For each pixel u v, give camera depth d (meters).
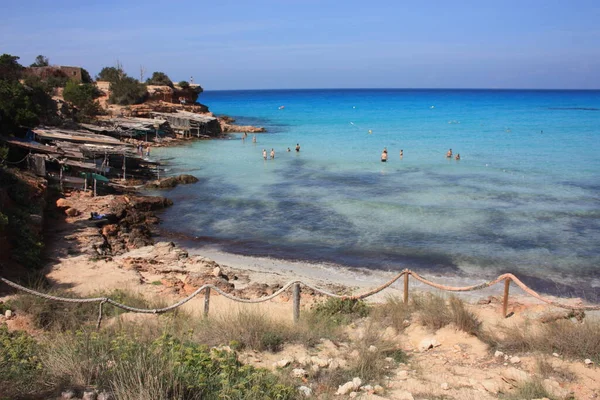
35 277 16.78
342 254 22.77
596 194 32.75
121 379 6.74
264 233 26.05
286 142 63.56
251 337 10.17
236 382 7.41
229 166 45.31
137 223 27.20
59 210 26.58
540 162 45.81
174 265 20.16
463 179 38.28
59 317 12.33
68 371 7.33
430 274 20.33
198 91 93.88
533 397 7.77
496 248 23.06
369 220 27.70
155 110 72.19
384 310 12.92
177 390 6.85
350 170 43.00
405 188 35.31
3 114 36.19
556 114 119.19
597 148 55.72
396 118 106.19
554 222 26.72
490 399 7.87
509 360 9.45
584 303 16.89
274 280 19.31
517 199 31.64
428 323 11.43
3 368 7.28
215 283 17.33
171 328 10.85
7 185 23.09
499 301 14.57
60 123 50.12
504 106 161.50
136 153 37.44
